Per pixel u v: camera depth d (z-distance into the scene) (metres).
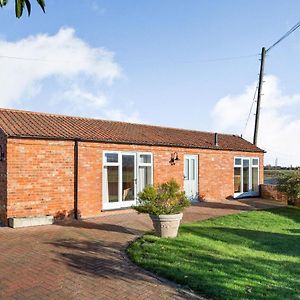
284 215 15.00
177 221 9.59
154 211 9.45
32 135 11.84
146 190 9.71
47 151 12.34
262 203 19.00
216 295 5.40
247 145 22.92
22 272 6.43
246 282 6.07
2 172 11.68
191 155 18.20
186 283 5.89
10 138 11.42
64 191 12.79
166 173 16.66
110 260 7.28
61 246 8.41
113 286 5.78
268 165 32.50
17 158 11.57
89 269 6.64
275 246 9.20
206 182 18.97
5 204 11.45
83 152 13.36
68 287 5.71
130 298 5.30
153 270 6.56
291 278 6.53
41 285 5.79
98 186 13.84
